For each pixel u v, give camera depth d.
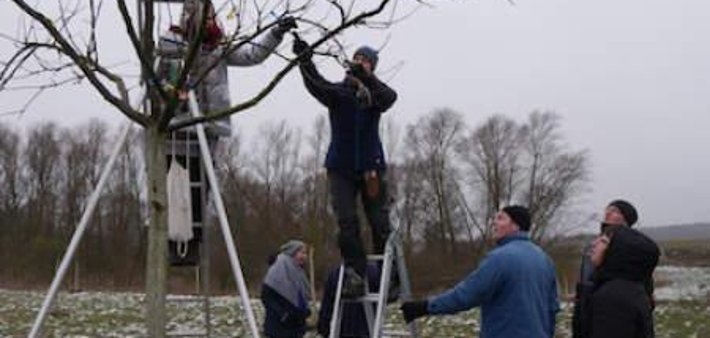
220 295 39.53
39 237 64.50
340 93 7.30
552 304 7.05
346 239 7.38
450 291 6.80
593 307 6.78
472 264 71.31
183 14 6.45
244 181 61.75
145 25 5.65
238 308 28.05
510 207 6.98
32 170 74.31
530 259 6.77
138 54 5.52
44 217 73.12
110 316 25.12
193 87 5.95
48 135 75.06
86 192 73.50
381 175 7.55
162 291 5.79
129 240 58.81
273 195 64.50
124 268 56.47
